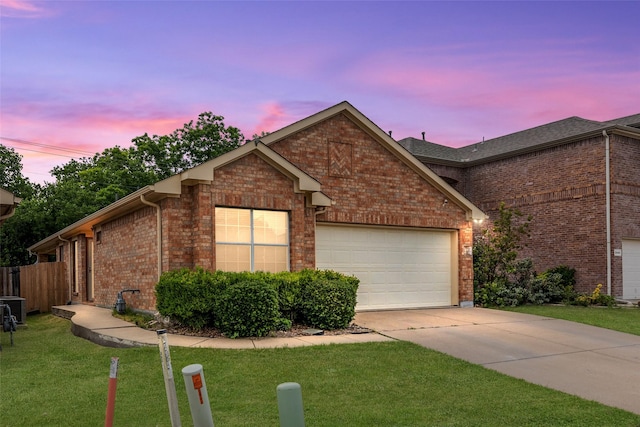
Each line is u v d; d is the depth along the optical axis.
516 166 22.88
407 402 6.44
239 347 9.11
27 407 6.16
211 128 36.03
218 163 11.67
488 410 6.21
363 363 8.24
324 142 14.43
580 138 20.20
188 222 11.80
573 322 13.38
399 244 15.70
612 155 19.42
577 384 7.54
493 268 18.52
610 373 8.22
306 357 8.48
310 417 5.82
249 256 12.31
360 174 14.90
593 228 19.75
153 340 9.57
